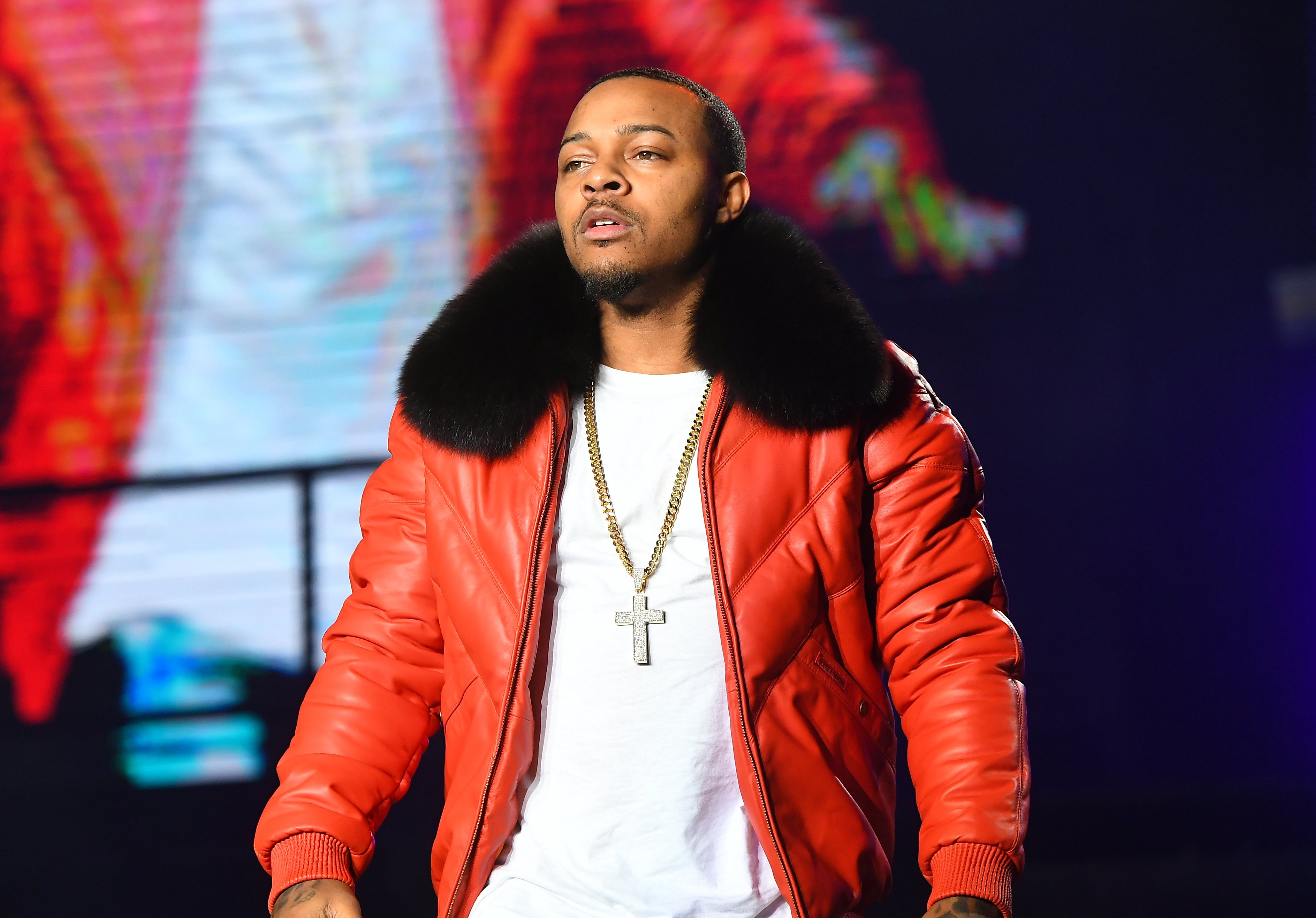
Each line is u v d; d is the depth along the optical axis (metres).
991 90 20.22
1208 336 19.88
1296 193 19.78
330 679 7.06
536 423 6.89
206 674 20.11
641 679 6.49
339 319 20.61
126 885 19.44
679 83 7.37
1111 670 19.58
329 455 20.42
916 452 6.95
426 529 7.04
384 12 21.03
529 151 20.72
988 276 20.14
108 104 21.11
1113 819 18.81
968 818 6.19
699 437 6.81
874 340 6.93
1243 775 19.23
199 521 20.41
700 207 7.09
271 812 6.75
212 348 20.64
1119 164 20.05
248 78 21.08
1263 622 19.47
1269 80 19.86
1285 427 19.66
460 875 6.47
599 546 6.79
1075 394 19.98
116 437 20.58
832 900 6.29
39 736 20.03
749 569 6.56
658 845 6.30
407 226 20.72
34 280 20.84
